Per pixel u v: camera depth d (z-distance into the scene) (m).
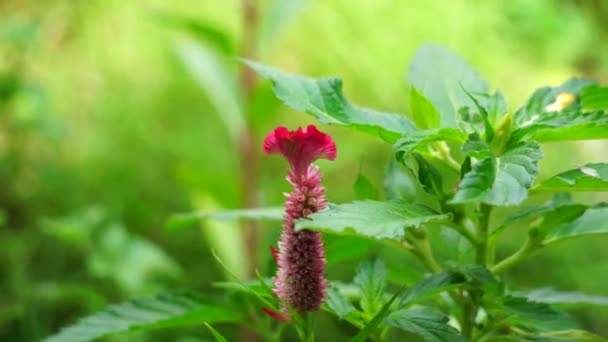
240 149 1.75
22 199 2.33
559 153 2.44
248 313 0.88
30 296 1.98
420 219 0.73
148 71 2.60
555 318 0.79
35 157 2.41
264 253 1.79
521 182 0.71
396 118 0.79
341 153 2.29
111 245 1.88
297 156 0.75
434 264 0.82
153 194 2.38
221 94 1.75
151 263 1.88
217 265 2.12
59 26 2.63
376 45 2.52
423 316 0.77
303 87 0.79
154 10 2.52
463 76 0.87
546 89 0.81
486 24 2.60
